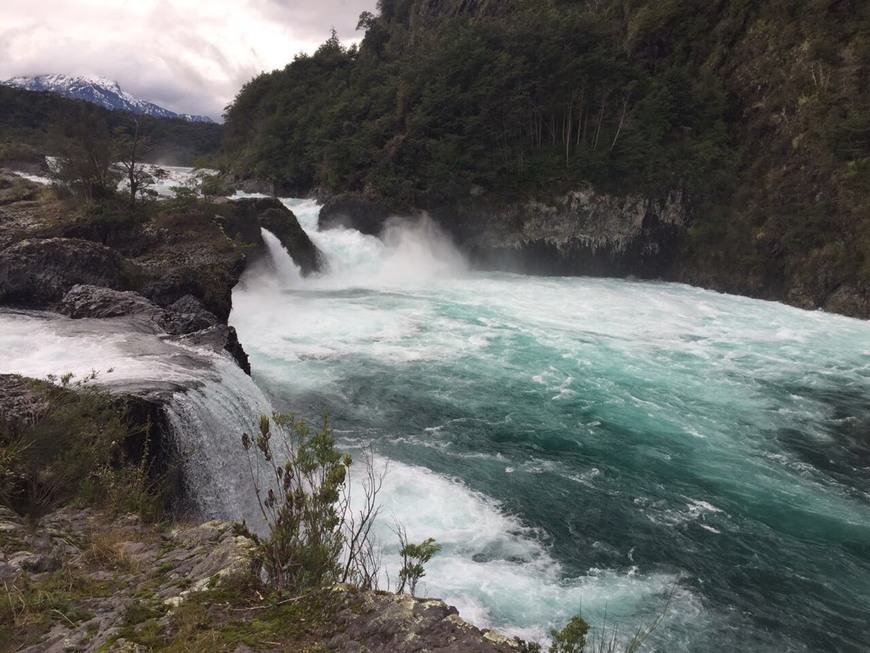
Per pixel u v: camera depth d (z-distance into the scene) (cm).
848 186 3875
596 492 1452
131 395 1058
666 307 3572
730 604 1093
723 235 4422
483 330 2816
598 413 1917
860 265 3666
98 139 2909
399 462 1533
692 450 1698
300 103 7550
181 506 1054
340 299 3366
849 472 1611
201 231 2798
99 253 2020
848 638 1026
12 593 514
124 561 602
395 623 431
